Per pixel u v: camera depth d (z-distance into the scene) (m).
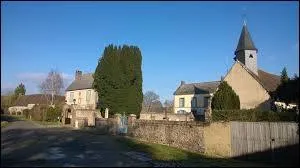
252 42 45.69
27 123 53.69
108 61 45.03
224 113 22.69
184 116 51.56
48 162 15.99
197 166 16.67
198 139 24.25
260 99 38.69
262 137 19.41
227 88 31.52
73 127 47.81
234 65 42.22
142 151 22.81
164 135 28.17
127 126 34.50
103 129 40.22
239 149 20.91
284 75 39.31
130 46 45.69
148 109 77.56
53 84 87.12
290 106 29.92
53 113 62.62
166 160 19.22
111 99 44.38
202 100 68.00
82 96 73.31
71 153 19.69
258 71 45.22
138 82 45.56
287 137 17.89
